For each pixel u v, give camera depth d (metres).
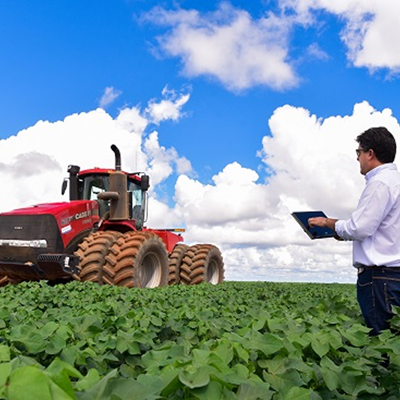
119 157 9.75
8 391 0.94
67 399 0.95
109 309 3.68
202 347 2.08
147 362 1.84
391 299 3.21
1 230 8.69
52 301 4.68
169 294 5.58
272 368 1.92
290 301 4.88
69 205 8.94
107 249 8.53
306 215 3.68
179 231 12.54
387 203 3.20
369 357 2.46
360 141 3.45
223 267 12.86
